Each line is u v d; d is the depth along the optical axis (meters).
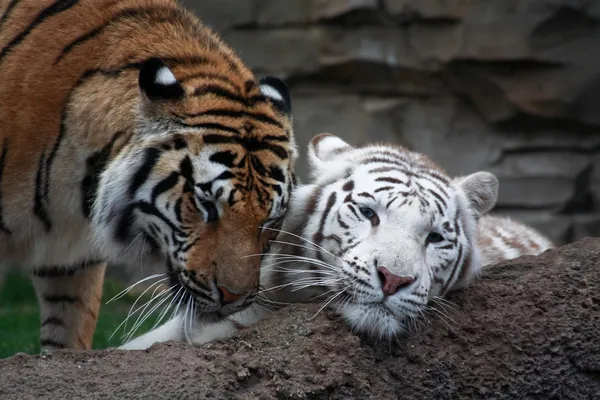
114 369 8.41
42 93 9.67
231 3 22.84
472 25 21.53
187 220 9.22
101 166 9.62
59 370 8.33
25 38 9.92
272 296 10.45
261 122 9.70
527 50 21.27
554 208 21.88
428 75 22.19
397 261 8.98
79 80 9.72
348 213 9.68
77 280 11.67
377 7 21.89
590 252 10.78
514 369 9.66
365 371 9.11
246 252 9.12
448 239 9.77
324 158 10.89
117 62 9.77
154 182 9.28
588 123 21.64
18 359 8.44
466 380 9.54
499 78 21.70
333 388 8.85
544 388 9.74
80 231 10.41
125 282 21.92
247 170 9.28
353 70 22.50
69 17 10.02
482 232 13.13
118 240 9.68
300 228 10.19
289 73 22.77
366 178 9.97
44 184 9.80
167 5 10.64
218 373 8.55
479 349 9.69
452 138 22.31
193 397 8.25
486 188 10.71
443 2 21.64
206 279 9.13
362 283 9.09
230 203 9.11
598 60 21.22
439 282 9.73
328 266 9.55
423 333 9.57
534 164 21.97
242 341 9.03
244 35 22.94
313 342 9.09
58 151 9.70
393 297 8.97
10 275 22.12
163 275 9.62
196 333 10.70
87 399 8.07
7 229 10.03
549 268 10.55
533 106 21.62
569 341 9.85
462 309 9.90
